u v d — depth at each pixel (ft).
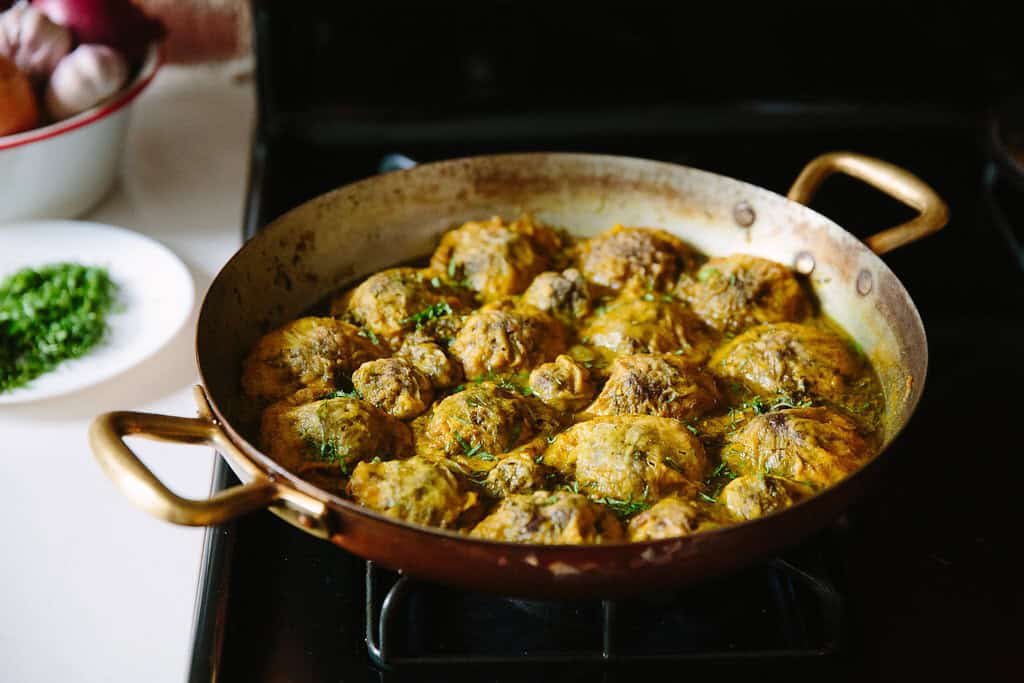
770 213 2.37
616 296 2.38
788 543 1.76
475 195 2.47
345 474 1.98
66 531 2.10
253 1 2.81
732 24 2.92
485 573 1.70
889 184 2.26
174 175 2.93
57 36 2.63
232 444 1.80
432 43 2.89
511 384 2.19
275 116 2.95
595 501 1.94
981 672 1.93
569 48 2.93
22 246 2.61
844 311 2.29
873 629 1.98
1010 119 2.77
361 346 2.22
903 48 2.96
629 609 1.98
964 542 2.12
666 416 2.10
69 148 2.60
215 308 2.14
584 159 2.44
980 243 2.74
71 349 2.40
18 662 1.90
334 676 1.90
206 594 1.95
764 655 1.91
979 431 2.31
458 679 1.90
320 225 2.35
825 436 2.00
